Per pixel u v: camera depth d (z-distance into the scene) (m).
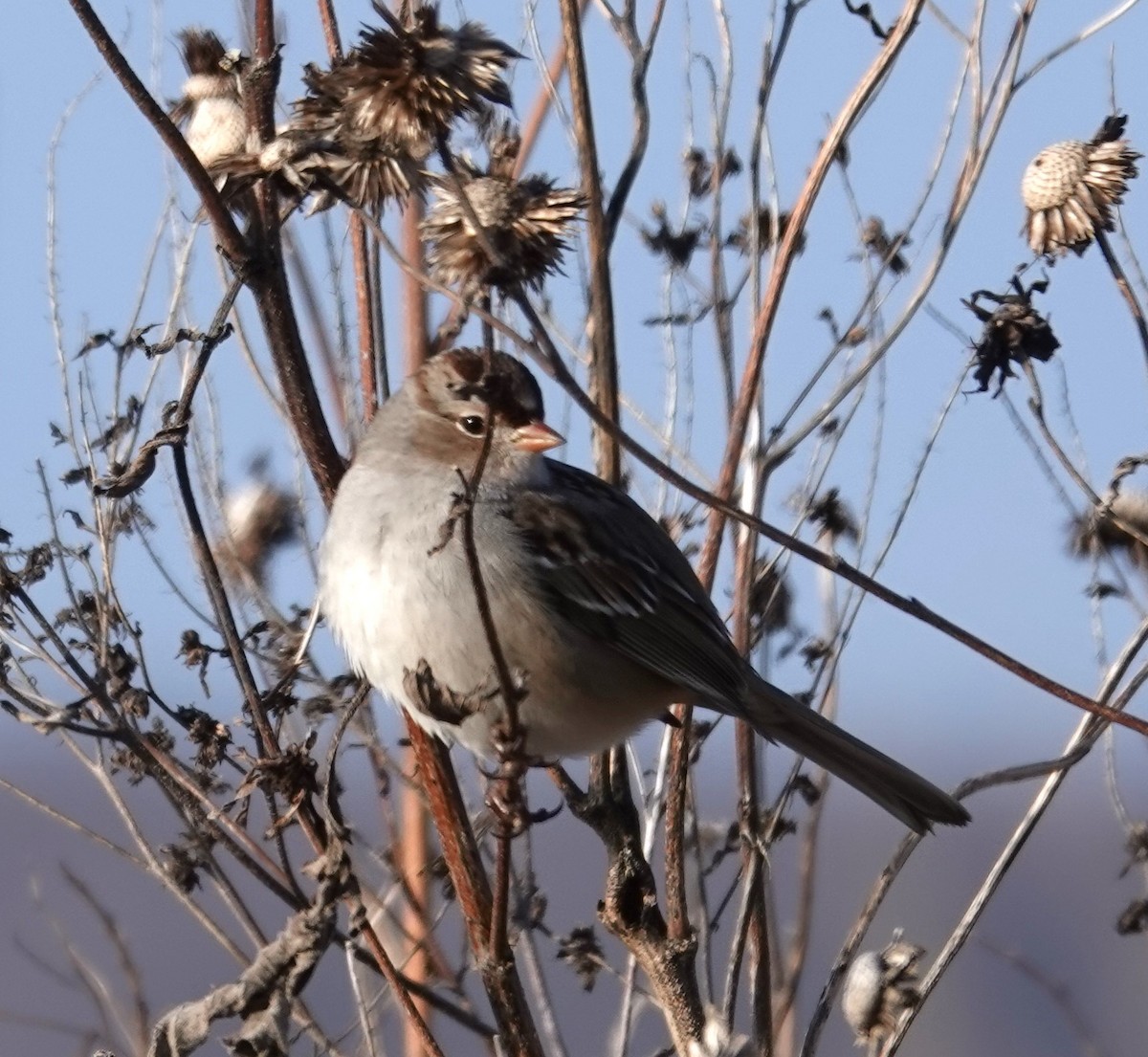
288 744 9.35
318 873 8.50
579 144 9.39
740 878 9.98
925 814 10.12
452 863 9.33
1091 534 10.31
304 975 8.40
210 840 9.54
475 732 10.12
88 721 9.56
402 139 8.22
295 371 9.55
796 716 10.26
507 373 8.69
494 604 10.22
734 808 12.03
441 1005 8.95
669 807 9.69
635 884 9.69
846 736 10.26
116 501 9.50
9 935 13.80
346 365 10.56
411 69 8.16
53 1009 13.15
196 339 8.91
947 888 16.28
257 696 9.05
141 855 12.35
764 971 9.67
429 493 10.19
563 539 10.34
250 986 8.38
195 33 9.90
